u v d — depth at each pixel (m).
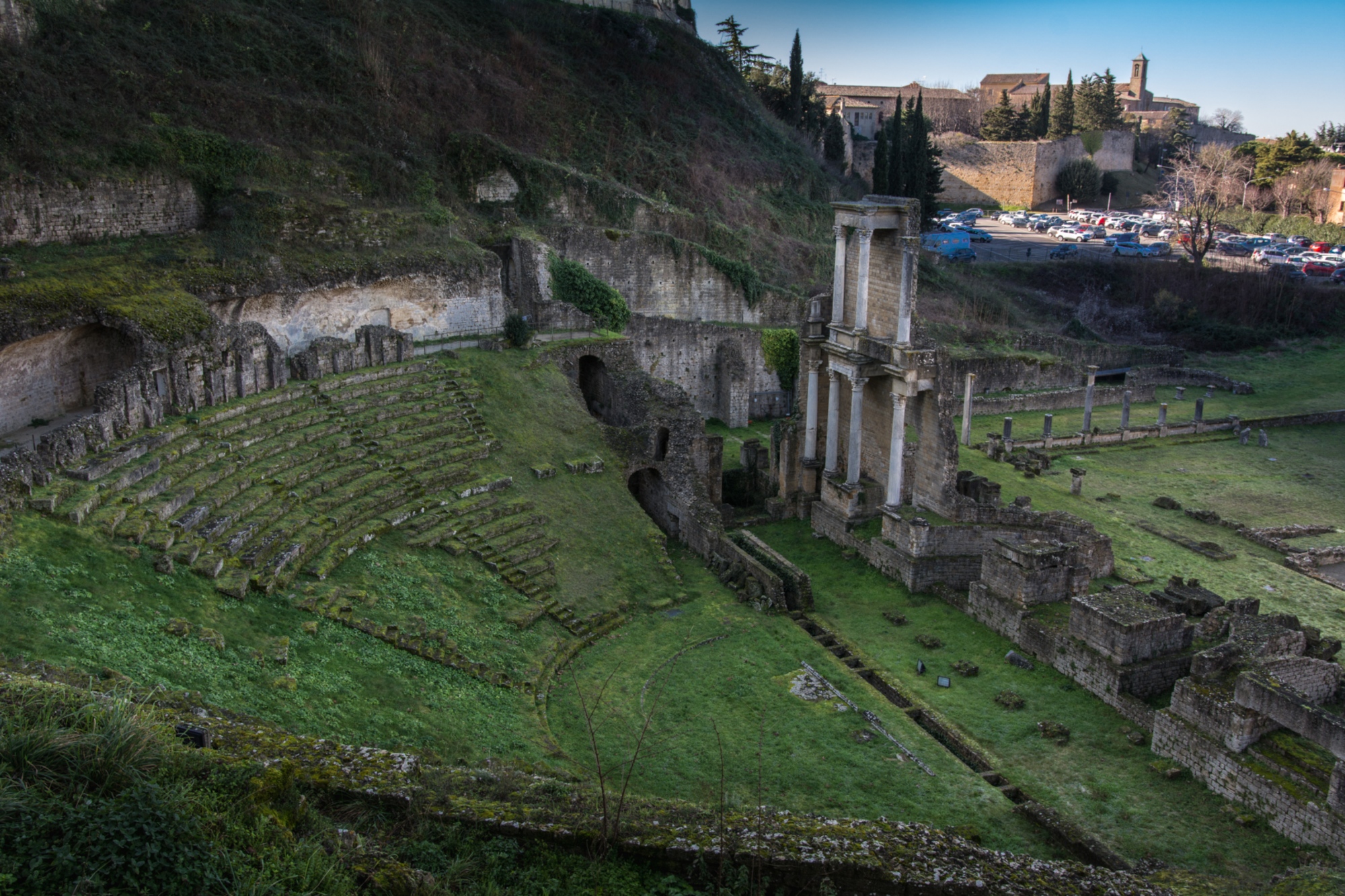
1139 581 38.25
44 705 14.37
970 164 135.38
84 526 24.80
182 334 34.28
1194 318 92.12
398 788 16.47
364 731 22.28
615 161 73.75
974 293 85.50
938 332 75.75
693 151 80.56
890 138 97.44
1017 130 137.88
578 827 16.56
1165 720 26.94
